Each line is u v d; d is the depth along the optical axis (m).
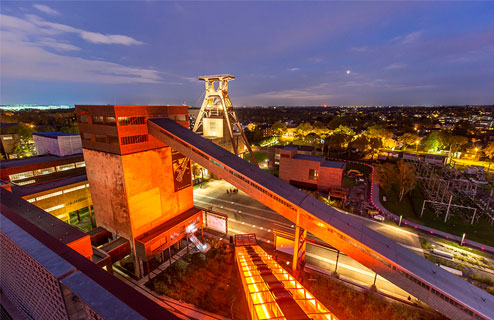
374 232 32.72
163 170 41.97
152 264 41.62
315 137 149.62
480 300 25.34
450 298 25.55
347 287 36.00
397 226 55.66
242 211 62.19
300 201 34.16
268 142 179.62
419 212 63.44
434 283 26.58
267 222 56.28
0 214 12.65
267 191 34.94
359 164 112.88
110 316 6.62
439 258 43.56
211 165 38.25
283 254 43.53
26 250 9.57
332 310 31.86
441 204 62.22
